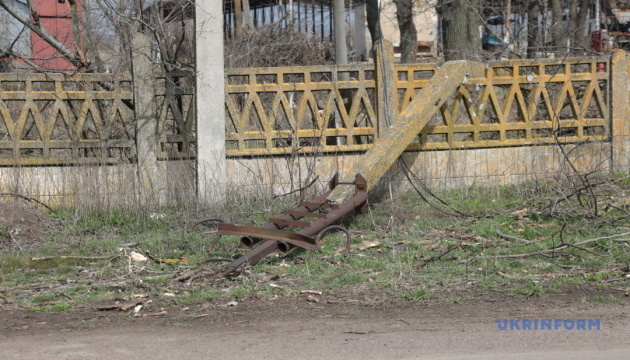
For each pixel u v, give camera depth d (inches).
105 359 195.5
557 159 466.9
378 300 260.1
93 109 422.0
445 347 203.8
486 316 236.5
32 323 233.9
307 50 783.1
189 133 430.9
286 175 436.1
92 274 300.8
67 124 421.1
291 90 437.1
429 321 231.5
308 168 415.2
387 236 365.4
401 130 405.1
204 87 415.2
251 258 294.4
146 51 419.8
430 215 407.2
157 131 426.6
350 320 234.4
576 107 474.9
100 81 423.5
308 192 422.0
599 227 364.2
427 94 426.0
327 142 478.9
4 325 231.3
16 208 373.1
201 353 200.4
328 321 233.1
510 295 264.4
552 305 248.7
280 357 196.2
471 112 459.2
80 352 201.9
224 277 291.4
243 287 277.0
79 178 403.5
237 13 810.2
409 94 450.9
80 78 419.8
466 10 689.0
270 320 235.5
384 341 209.9
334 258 322.7
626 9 1105.4
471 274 295.1
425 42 1182.3
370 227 382.3
